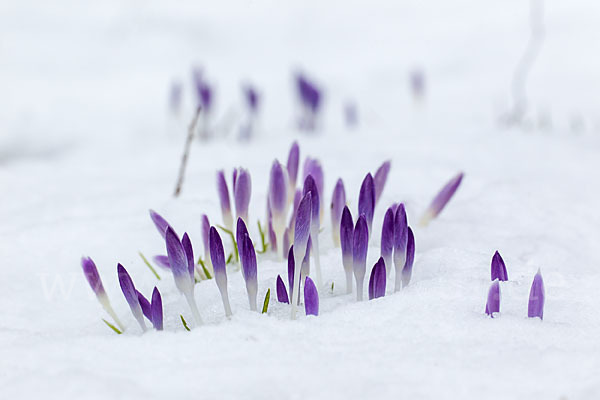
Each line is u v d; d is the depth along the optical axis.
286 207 1.50
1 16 4.14
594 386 1.29
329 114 3.19
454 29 4.22
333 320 1.38
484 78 3.53
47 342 1.37
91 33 4.04
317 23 4.51
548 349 1.34
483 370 1.31
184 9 4.48
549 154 2.12
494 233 1.60
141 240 1.57
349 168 1.85
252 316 1.39
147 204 1.69
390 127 2.71
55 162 2.24
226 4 4.62
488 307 1.39
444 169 1.85
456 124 2.72
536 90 3.29
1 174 2.03
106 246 1.56
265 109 3.18
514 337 1.36
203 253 1.55
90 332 1.44
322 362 1.33
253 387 1.30
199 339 1.36
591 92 3.21
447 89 3.45
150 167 2.08
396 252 1.43
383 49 4.05
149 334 1.37
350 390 1.30
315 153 2.10
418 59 3.87
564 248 1.57
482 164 1.95
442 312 1.39
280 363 1.33
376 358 1.33
